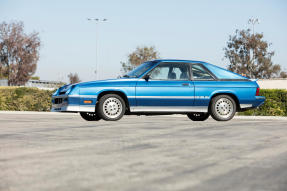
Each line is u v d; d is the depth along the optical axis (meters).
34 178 4.84
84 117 12.88
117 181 4.70
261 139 8.38
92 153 6.54
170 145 7.44
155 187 4.43
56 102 12.20
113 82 11.64
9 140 8.06
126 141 7.93
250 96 12.41
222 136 8.81
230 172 5.20
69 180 4.74
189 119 13.88
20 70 57.62
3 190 4.31
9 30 57.75
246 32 62.50
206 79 12.18
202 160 6.00
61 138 8.36
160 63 12.02
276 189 4.38
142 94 11.66
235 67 62.78
